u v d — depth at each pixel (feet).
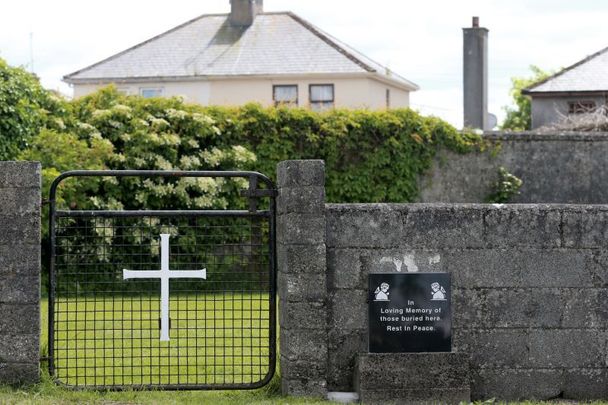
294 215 28.04
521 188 74.38
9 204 27.73
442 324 28.40
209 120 67.51
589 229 28.78
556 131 80.59
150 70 135.54
